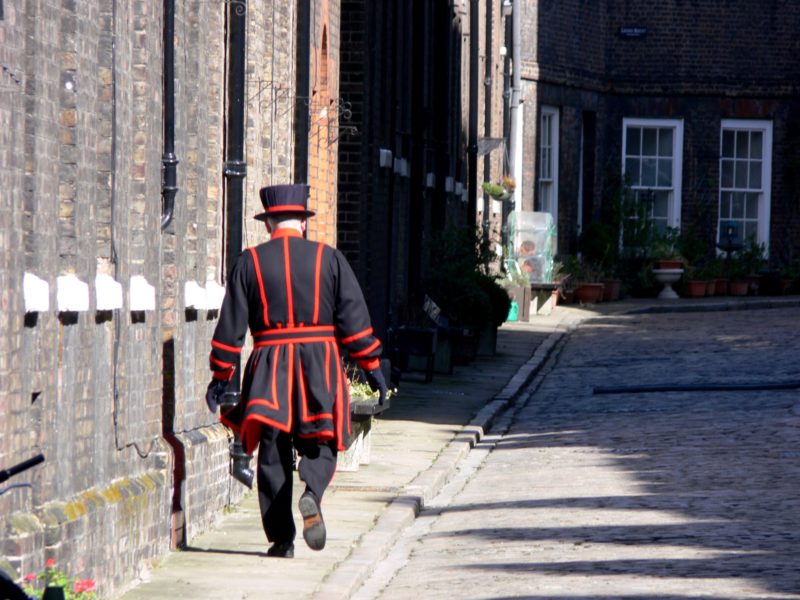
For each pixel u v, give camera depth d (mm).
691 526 31797
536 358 80250
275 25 39219
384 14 65375
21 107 20234
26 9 20578
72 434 22859
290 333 26828
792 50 135375
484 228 90250
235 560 27703
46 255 21359
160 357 28266
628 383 68188
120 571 24688
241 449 33094
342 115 53281
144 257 26828
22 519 20500
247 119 36469
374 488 37875
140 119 26672
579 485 39031
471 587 26094
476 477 42469
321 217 49406
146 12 26672
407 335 67438
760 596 24219
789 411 54781
